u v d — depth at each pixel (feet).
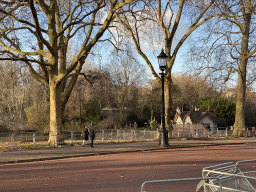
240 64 101.24
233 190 16.76
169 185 28.22
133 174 33.78
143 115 194.90
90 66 125.80
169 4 85.76
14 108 142.00
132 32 83.97
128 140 86.84
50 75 70.74
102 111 151.02
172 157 49.65
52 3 67.72
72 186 27.78
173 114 222.89
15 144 68.33
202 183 16.30
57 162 45.96
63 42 83.76
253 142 83.46
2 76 126.72
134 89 180.24
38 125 126.21
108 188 26.94
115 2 58.59
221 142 80.18
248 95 187.93
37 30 57.88
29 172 35.96
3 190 26.30
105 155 55.26
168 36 90.02
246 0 83.10
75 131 94.43
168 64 86.58
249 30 94.07
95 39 62.23
